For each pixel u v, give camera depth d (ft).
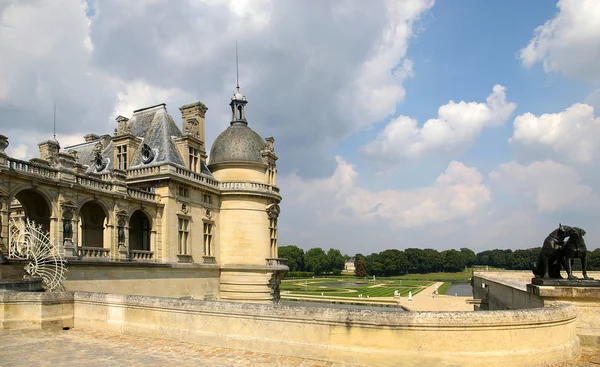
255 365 46.14
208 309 54.54
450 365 44.27
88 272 109.40
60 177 107.14
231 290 163.12
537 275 72.28
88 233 135.64
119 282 118.52
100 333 60.39
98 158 157.58
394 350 45.52
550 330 47.98
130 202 127.95
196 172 154.40
